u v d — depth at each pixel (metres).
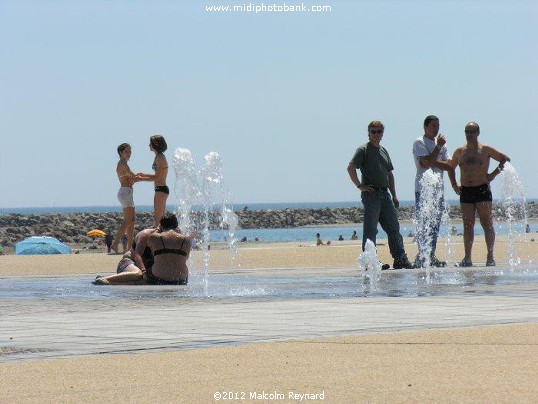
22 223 196.25
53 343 17.77
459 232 119.75
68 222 195.50
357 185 40.94
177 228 34.31
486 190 42.59
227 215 47.56
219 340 17.83
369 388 13.06
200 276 37.94
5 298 27.73
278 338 17.97
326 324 20.08
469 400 12.22
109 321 21.27
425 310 22.81
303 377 13.95
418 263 41.94
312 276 37.25
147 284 33.59
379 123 40.75
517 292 28.19
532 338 17.52
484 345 16.72
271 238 152.75
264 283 33.41
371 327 19.47
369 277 36.09
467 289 29.53
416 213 41.91
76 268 44.44
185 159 41.16
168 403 12.45
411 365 14.77
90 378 14.21
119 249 76.12
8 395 13.11
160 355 16.17
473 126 42.38
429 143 41.59
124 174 48.12
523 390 12.78
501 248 58.41
